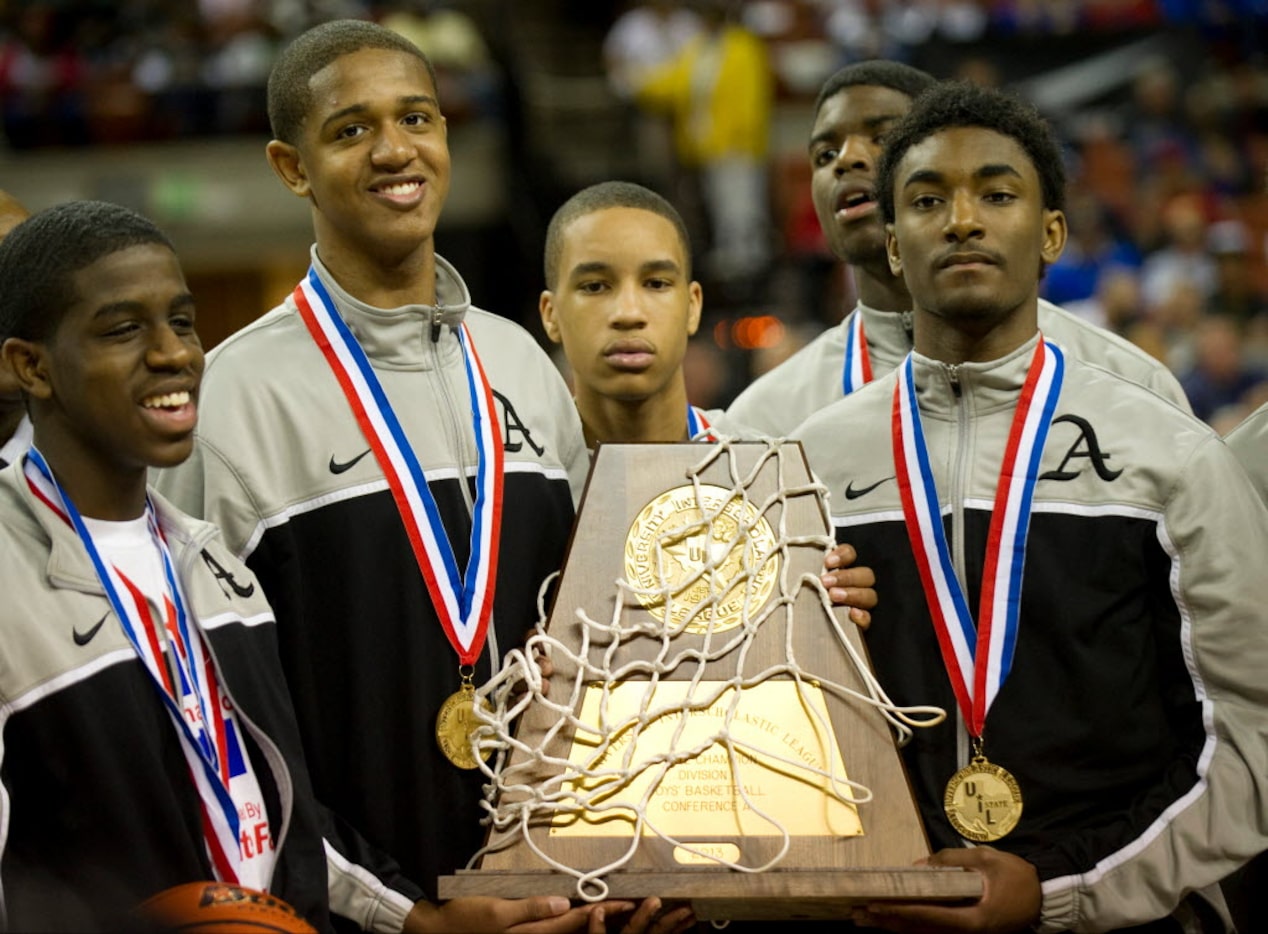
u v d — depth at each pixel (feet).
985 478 8.73
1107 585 8.37
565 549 8.93
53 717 6.95
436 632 8.50
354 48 8.62
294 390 8.68
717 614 8.16
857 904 7.48
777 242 33.58
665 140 36.88
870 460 9.04
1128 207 31.89
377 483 8.57
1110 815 8.30
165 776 7.14
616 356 9.40
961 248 8.54
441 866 8.29
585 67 48.34
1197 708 8.30
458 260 32.99
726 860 7.58
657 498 8.41
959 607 8.57
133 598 7.38
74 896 6.88
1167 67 35.47
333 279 8.87
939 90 9.03
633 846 7.52
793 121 38.47
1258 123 34.91
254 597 7.89
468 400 8.96
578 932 7.52
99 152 33.40
